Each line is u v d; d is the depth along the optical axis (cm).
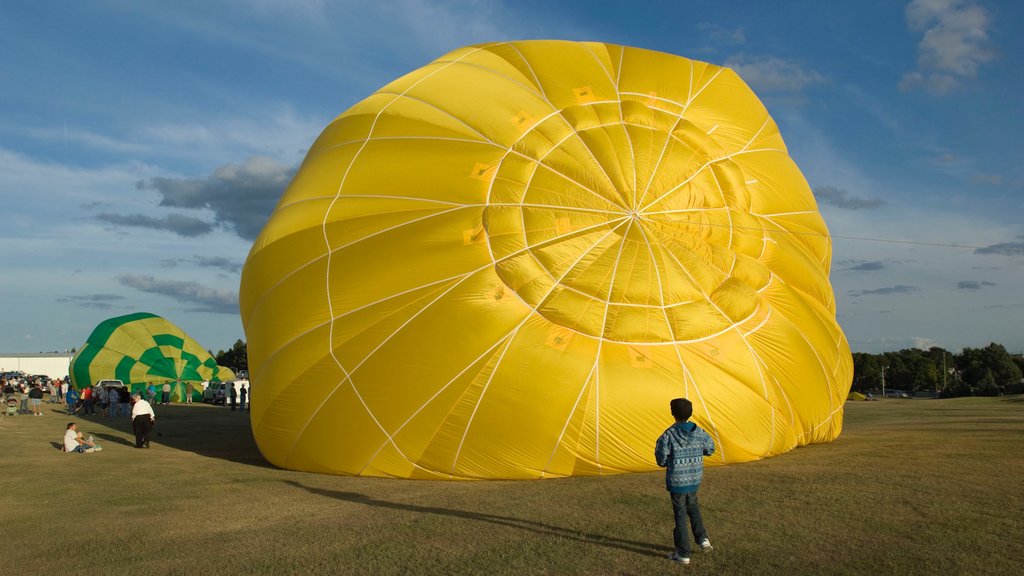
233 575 808
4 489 1415
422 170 1767
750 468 1495
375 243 1702
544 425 1505
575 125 1820
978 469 1408
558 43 2022
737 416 1596
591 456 1506
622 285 1641
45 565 864
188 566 847
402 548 910
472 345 1559
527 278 1631
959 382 10912
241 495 1331
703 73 2052
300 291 1712
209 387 5284
